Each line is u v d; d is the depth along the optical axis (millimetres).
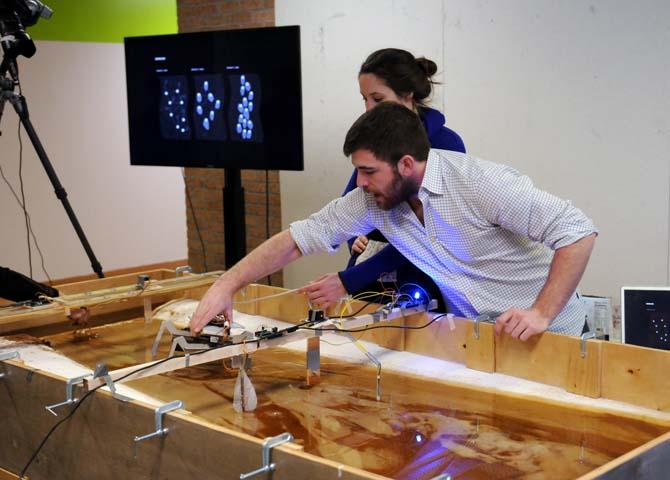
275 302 2814
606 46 3766
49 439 2023
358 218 2373
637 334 2480
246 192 5453
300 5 4938
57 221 6773
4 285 2744
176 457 1692
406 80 2559
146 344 2598
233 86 4262
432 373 2232
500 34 4098
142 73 4551
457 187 2160
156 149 4621
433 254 2314
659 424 1843
